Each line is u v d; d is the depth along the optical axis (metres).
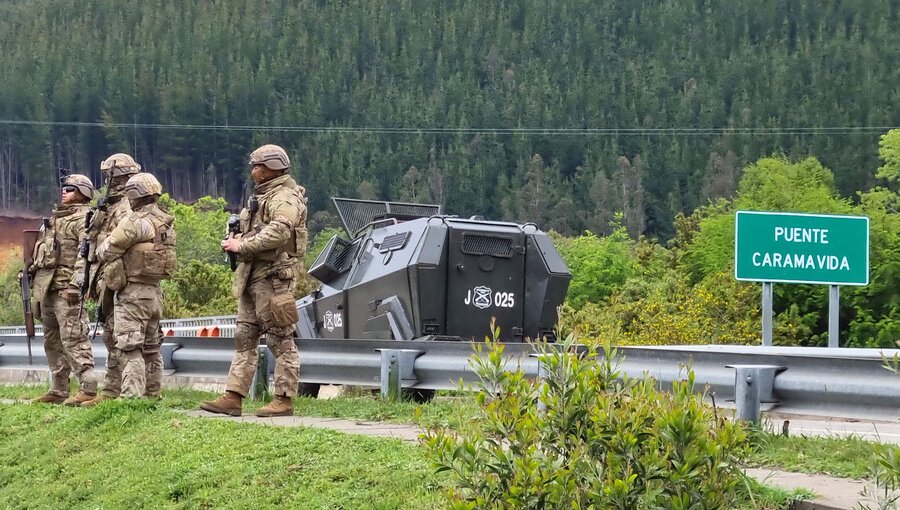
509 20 194.75
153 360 16.17
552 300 18.45
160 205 15.81
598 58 182.25
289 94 169.38
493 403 7.86
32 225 141.62
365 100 167.88
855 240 21.80
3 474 13.47
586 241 76.44
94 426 14.06
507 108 160.25
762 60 164.38
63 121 153.12
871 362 11.27
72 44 172.50
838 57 157.50
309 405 15.30
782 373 11.92
